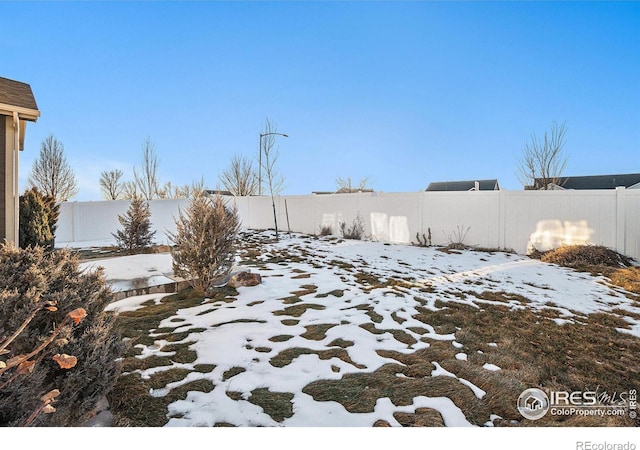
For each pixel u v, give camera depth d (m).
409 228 11.09
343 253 9.49
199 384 2.70
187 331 3.84
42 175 19.45
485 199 9.66
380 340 3.69
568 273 6.88
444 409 2.39
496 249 9.44
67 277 2.29
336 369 3.00
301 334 3.82
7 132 5.45
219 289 5.62
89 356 2.14
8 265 2.02
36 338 1.93
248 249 10.40
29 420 1.57
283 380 2.79
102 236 14.06
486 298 5.32
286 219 15.10
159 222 14.64
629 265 7.30
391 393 2.60
